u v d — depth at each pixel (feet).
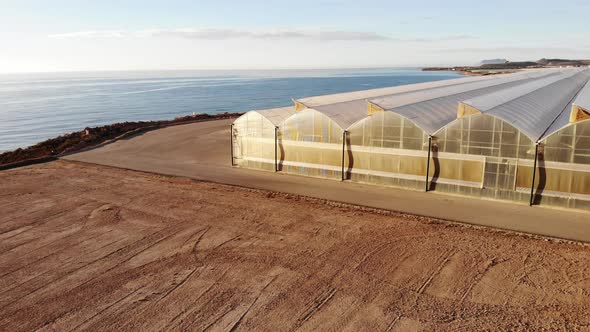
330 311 35.42
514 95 90.27
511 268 42.29
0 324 34.81
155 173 83.30
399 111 70.44
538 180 59.52
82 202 65.77
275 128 81.56
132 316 35.32
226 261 44.93
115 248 48.80
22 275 42.93
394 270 42.24
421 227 53.31
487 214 56.95
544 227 52.08
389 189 69.62
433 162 66.74
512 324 33.45
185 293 38.73
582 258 44.04
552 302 36.32
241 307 36.29
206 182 76.33
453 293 37.93
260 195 68.18
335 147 75.66
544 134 63.16
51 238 52.03
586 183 56.59
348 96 117.91
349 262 44.14
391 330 32.81
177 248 48.47
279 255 46.11
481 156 62.80
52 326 34.30
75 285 40.70
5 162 98.43
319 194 67.56
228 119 172.04
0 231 54.44
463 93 110.22
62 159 97.91
